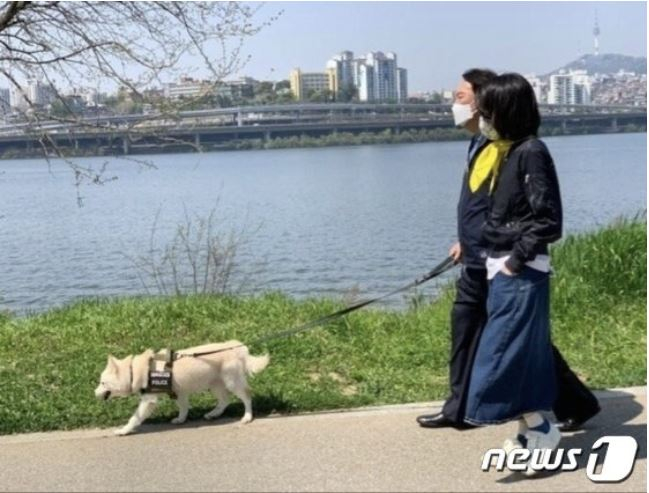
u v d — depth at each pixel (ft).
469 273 17.62
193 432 18.85
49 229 81.35
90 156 30.60
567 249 32.22
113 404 20.65
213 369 19.19
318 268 59.36
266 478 16.15
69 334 27.02
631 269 30.07
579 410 17.83
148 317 28.60
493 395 15.74
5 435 19.33
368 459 16.85
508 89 15.40
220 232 72.74
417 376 22.45
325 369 23.24
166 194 120.78
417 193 124.57
